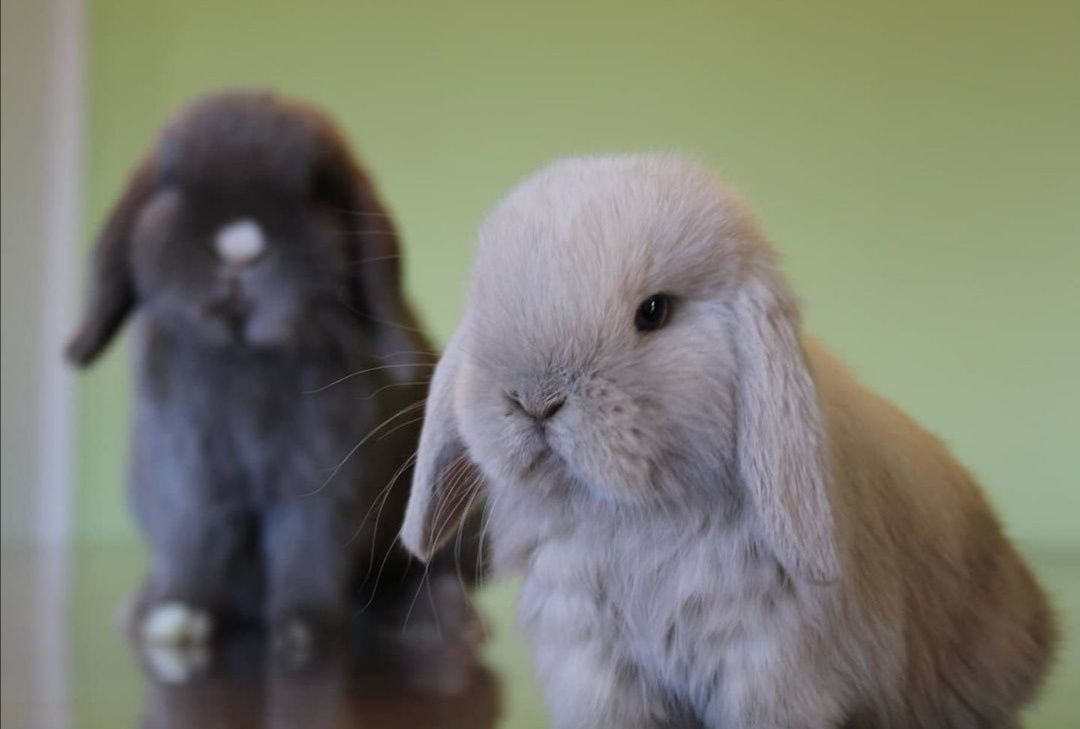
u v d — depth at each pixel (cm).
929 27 63
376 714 45
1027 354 63
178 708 46
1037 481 63
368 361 54
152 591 57
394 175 73
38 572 73
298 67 76
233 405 54
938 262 63
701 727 42
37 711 46
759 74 66
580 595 41
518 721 44
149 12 82
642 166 41
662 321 39
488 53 71
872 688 41
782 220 64
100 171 85
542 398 39
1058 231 63
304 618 54
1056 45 62
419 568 56
